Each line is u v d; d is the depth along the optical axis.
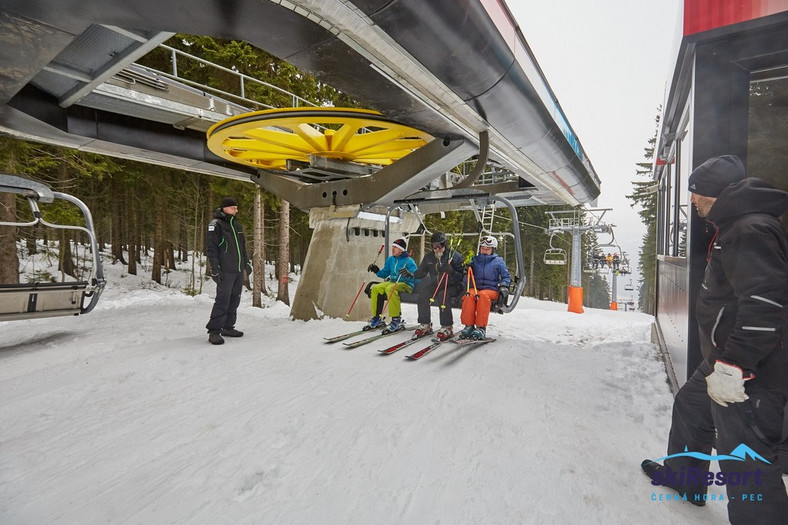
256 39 2.82
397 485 2.11
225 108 6.60
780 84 2.46
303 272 7.41
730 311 1.60
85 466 2.29
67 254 15.16
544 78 4.53
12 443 2.56
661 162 4.86
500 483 2.11
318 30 2.67
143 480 2.16
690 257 2.68
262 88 10.58
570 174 6.91
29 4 2.62
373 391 3.45
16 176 4.53
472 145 5.22
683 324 2.95
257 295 13.33
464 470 2.24
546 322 8.12
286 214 13.77
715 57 2.57
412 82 3.42
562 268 34.94
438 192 5.66
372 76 3.31
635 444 2.53
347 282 7.30
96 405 3.15
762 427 1.48
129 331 5.66
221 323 5.05
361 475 2.20
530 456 2.38
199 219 19.19
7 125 5.22
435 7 2.57
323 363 4.25
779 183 2.48
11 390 3.45
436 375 3.87
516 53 3.67
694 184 1.72
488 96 3.73
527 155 5.40
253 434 2.68
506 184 7.91
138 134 6.27
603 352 4.94
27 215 10.57
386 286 5.68
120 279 16.34
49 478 2.18
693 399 1.89
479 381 3.70
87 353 4.53
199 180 15.62
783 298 1.41
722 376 1.48
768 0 2.31
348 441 2.58
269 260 28.02
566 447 2.49
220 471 2.24
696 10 2.58
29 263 15.40
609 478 2.16
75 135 5.58
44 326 6.02
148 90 5.60
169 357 4.32
